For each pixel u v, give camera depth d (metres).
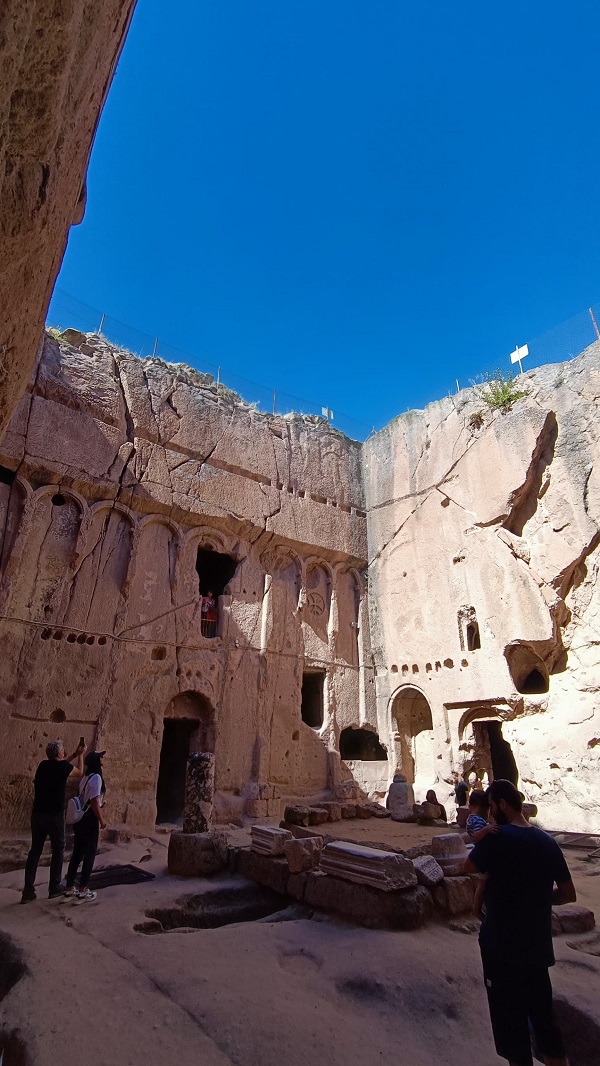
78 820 7.28
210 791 9.02
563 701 16.23
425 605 20.16
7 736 12.80
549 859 3.42
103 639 14.96
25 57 3.21
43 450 14.79
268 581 19.38
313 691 21.23
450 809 17.42
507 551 17.92
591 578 16.48
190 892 7.20
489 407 19.58
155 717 15.36
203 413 19.14
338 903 6.21
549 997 3.22
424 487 21.38
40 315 5.20
